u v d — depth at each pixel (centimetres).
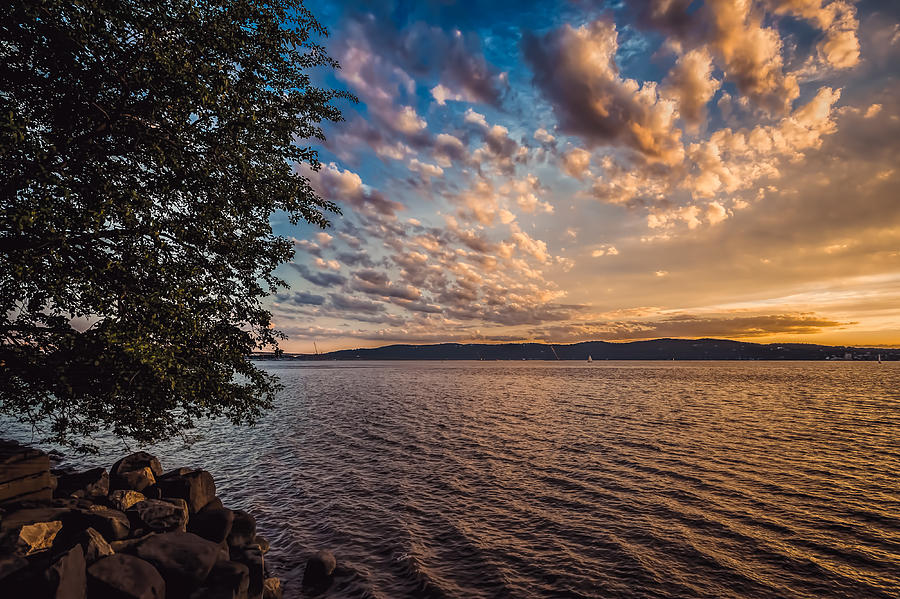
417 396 8025
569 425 4512
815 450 3322
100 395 1183
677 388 9900
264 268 1388
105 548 918
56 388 1117
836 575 1446
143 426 1356
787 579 1422
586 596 1322
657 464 2897
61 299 1005
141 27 906
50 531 934
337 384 11906
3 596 701
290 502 2188
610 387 10319
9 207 831
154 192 1081
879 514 1980
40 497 1095
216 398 1293
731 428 4297
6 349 1014
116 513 1118
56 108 949
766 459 3031
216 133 1116
